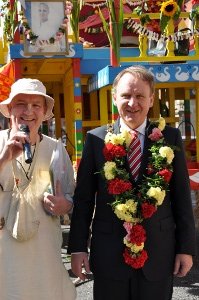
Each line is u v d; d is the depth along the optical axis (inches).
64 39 204.4
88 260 112.6
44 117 115.3
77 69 213.6
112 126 114.9
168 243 109.7
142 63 212.2
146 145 110.6
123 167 108.8
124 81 108.6
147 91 108.1
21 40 213.3
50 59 212.5
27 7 198.1
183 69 199.2
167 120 277.0
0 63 248.4
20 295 105.7
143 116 109.7
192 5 219.1
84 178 113.1
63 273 113.7
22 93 108.0
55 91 293.1
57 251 112.0
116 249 108.0
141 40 206.4
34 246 108.0
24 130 105.4
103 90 220.4
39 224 109.0
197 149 218.1
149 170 108.0
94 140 113.8
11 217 107.9
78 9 214.1
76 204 113.8
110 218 109.3
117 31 197.9
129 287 108.7
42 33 200.8
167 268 109.1
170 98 282.4
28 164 110.3
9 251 107.0
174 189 112.3
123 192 105.8
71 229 113.9
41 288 107.2
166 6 198.5
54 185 111.9
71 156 244.8
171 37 206.8
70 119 246.7
